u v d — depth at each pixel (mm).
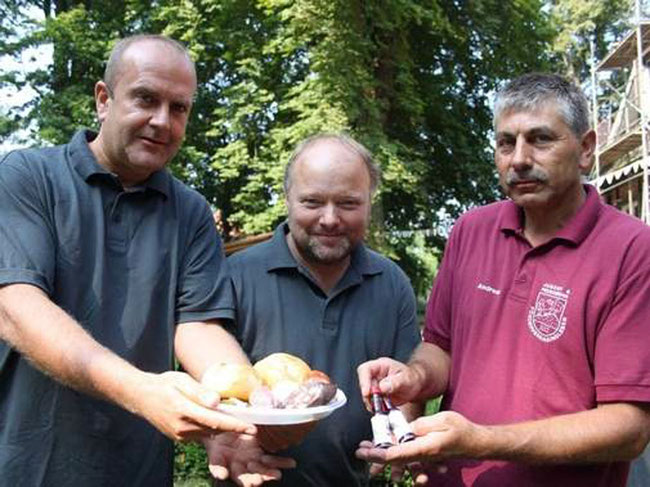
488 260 2260
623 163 19062
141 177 2219
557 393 2023
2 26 18828
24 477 1997
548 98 2035
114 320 2109
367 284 2660
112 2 19094
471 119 18406
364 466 2602
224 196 18766
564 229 2094
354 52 14445
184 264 2293
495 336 2162
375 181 2672
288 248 2619
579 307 2010
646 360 1923
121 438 2105
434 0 14844
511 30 16906
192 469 7066
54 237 2059
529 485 2045
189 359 2182
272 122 16922
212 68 18578
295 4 14430
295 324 2523
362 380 2170
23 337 1814
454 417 1790
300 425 1897
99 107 2240
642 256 1980
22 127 18234
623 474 2123
